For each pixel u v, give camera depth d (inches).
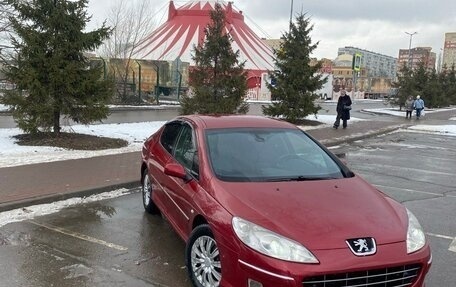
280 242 142.8
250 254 144.9
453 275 196.7
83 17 512.1
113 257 205.6
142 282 181.2
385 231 150.9
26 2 506.6
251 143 206.5
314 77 895.1
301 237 143.8
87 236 231.9
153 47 2167.8
